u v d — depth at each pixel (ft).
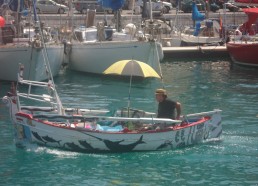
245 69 185.88
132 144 89.45
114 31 176.24
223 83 159.12
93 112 98.37
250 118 115.96
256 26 212.23
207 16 244.83
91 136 88.63
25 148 91.71
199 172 82.84
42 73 154.51
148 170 83.25
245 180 80.02
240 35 203.10
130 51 164.45
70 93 142.92
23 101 130.21
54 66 162.71
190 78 166.91
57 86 152.25
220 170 83.66
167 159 87.81
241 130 104.94
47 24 220.84
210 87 152.76
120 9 185.26
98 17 242.37
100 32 173.78
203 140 95.09
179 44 217.77
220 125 96.58
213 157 88.94
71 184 78.07
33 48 151.12
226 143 95.81
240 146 94.27
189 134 92.73
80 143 89.20
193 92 145.89
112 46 166.30
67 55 176.55
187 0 277.23
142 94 142.31
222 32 222.07
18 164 85.40
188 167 84.69
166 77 168.25
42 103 128.36
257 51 186.39
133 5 188.24
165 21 225.35
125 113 95.20
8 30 161.79
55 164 85.20
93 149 89.35
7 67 154.10
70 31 181.68
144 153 89.92
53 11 259.80
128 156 88.69
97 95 140.56
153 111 122.93
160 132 90.12
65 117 91.71
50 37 165.89
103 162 86.07
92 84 155.63
